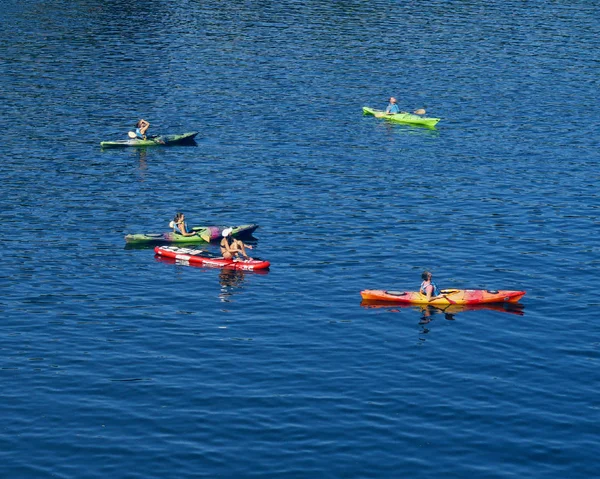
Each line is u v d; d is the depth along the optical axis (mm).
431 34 108188
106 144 70062
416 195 60375
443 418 33875
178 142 71625
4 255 49406
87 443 32156
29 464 30922
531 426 33438
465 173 65250
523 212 57125
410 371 37406
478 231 53812
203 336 40344
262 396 35312
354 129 76312
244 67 94500
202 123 77250
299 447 31984
